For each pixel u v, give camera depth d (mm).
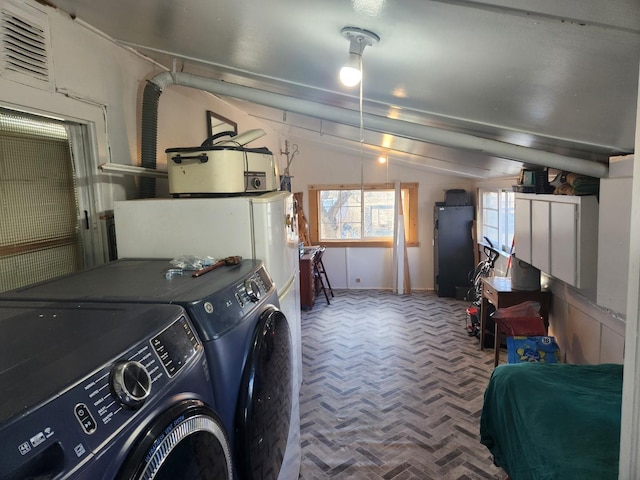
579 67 896
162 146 2551
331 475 2131
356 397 2969
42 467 505
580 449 1367
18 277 1582
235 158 1909
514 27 793
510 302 3422
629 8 624
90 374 624
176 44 1855
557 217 2529
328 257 6457
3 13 1389
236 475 1071
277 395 1337
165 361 800
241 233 1692
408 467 2186
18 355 697
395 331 4387
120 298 1070
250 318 1201
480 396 2938
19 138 1587
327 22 1067
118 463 614
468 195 5887
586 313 2738
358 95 1909
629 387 683
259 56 1665
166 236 1754
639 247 644
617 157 1831
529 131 1665
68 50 1716
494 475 2111
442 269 5762
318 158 6324
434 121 2023
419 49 1087
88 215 1922
